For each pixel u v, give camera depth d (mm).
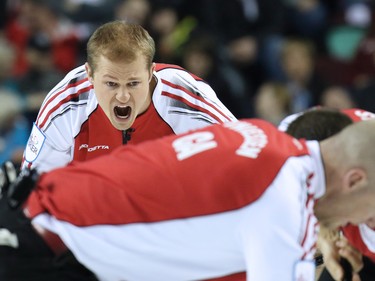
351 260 10133
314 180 7977
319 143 8195
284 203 7664
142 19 22641
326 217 8320
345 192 8008
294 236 7684
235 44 23422
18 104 18516
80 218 8312
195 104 10508
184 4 23578
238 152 7984
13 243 8570
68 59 22531
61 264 8531
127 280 8492
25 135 18094
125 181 8219
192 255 8086
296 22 24250
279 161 7840
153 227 8023
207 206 7832
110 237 8195
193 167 8008
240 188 7762
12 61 20484
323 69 22703
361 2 25062
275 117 20438
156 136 10656
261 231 7664
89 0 23281
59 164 10859
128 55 9625
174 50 21156
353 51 24047
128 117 10062
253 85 23109
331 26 24625
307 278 7828
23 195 8664
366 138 7844
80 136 10680
